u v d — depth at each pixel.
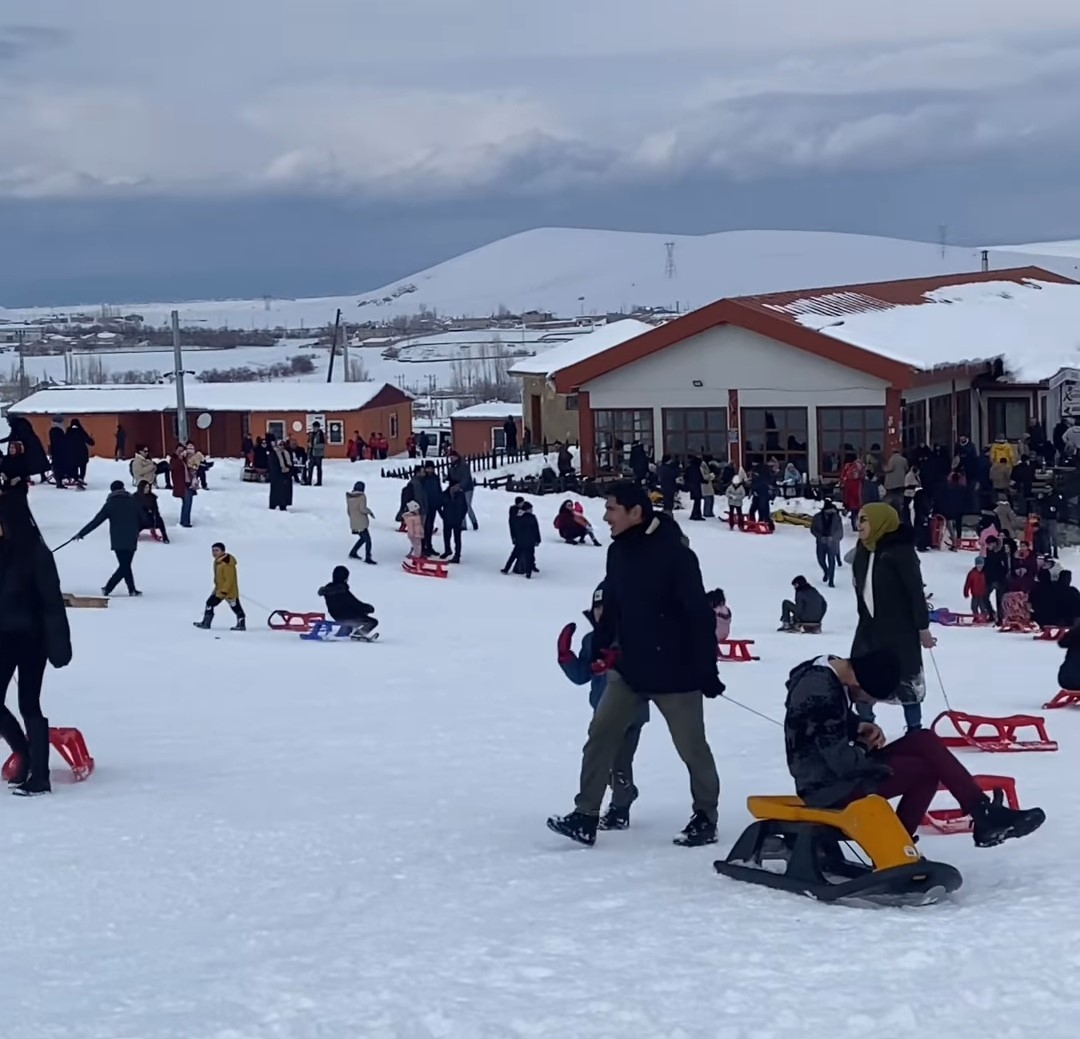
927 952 6.09
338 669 20.12
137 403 70.56
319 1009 5.71
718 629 22.03
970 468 42.09
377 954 6.52
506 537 38.00
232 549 34.31
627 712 8.85
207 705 16.72
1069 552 40.16
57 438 40.53
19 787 10.99
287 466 39.47
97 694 17.50
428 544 34.69
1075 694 16.70
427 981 6.04
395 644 23.19
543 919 7.05
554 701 17.19
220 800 10.73
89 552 32.53
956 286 67.81
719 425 48.56
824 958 6.11
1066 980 5.64
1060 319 59.16
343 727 15.02
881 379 46.69
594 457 49.78
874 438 47.06
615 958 6.27
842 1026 5.29
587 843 8.98
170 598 27.75
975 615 28.47
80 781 11.59
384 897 7.72
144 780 11.68
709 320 47.78
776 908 7.05
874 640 12.11
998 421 52.97
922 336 51.00
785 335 47.19
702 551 37.97
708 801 8.88
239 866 8.55
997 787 8.92
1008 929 6.39
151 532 34.56
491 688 18.41
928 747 7.89
